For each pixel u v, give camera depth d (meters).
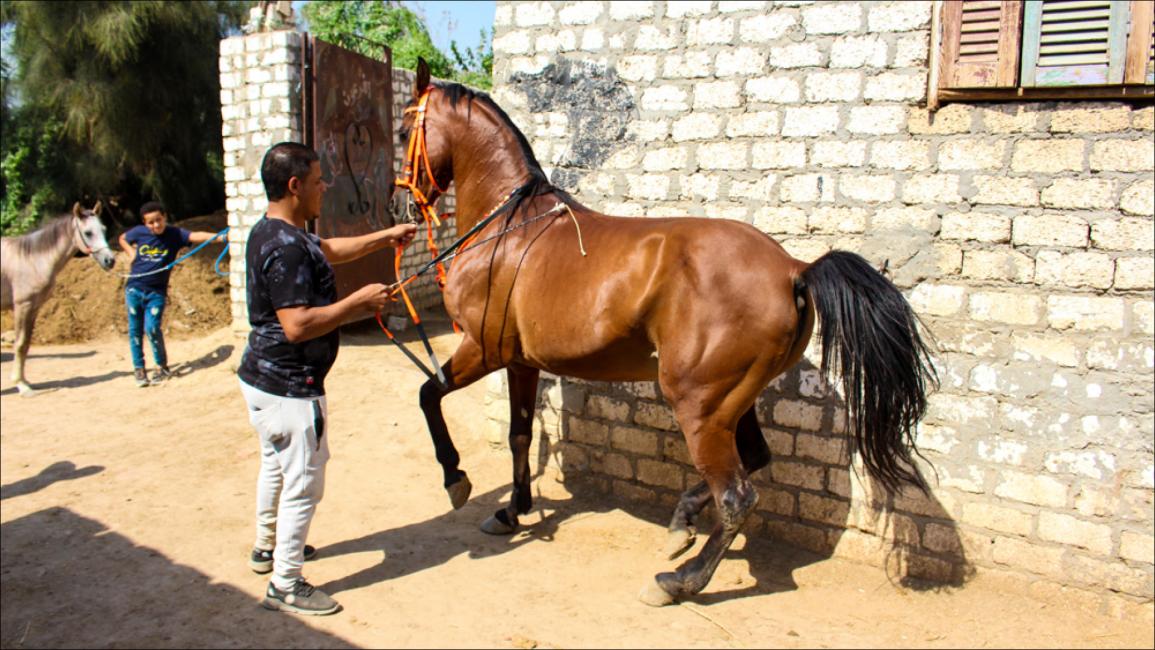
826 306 3.57
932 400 4.39
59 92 12.83
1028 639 3.84
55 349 10.31
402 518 5.19
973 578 4.36
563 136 5.45
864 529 4.61
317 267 3.83
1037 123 4.08
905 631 3.90
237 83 8.99
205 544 4.80
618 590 4.26
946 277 4.34
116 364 9.43
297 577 4.02
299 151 3.81
